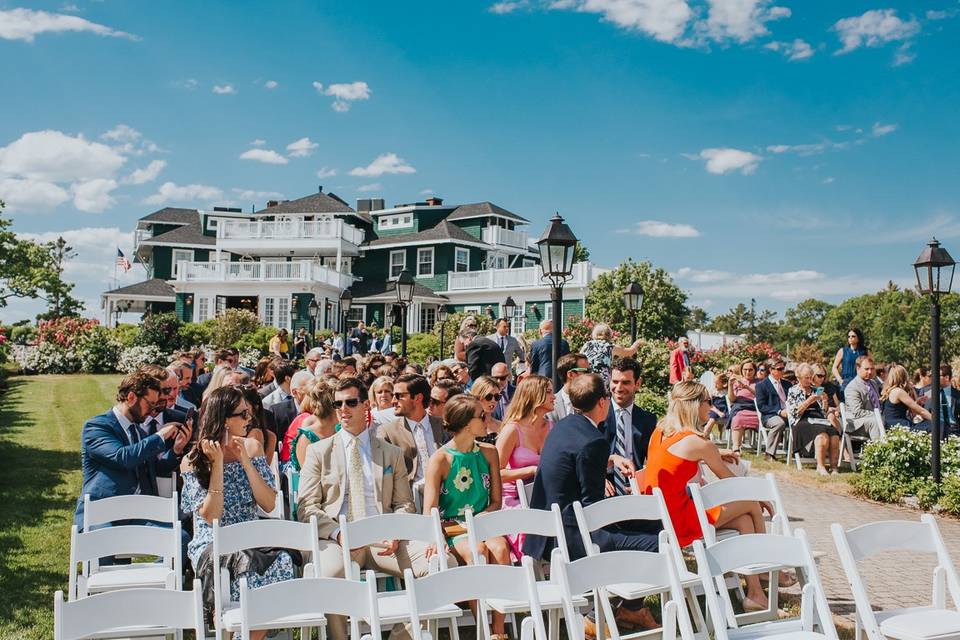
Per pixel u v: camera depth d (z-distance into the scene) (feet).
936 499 31.24
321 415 20.95
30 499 30.60
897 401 38.22
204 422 17.15
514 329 138.00
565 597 12.94
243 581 11.68
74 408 62.85
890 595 20.86
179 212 170.60
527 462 20.89
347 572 15.06
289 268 137.90
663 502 16.34
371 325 136.67
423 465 22.61
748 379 44.50
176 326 115.03
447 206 158.61
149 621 11.60
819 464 37.70
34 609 18.61
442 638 18.26
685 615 13.42
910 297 310.45
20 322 119.24
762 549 14.08
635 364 23.77
